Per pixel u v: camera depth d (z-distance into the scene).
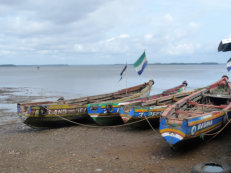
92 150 9.67
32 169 7.97
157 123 13.11
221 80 16.36
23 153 9.58
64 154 9.30
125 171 7.60
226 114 10.41
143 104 13.08
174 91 19.09
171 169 7.60
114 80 60.06
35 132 13.14
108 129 13.15
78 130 13.09
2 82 56.56
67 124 14.52
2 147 10.46
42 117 12.90
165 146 9.80
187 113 9.68
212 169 6.51
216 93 14.17
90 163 8.30
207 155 8.64
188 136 8.26
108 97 17.78
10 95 31.19
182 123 8.18
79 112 14.18
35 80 62.94
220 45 8.63
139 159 8.52
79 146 10.25
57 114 13.32
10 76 86.94
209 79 59.34
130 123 12.14
